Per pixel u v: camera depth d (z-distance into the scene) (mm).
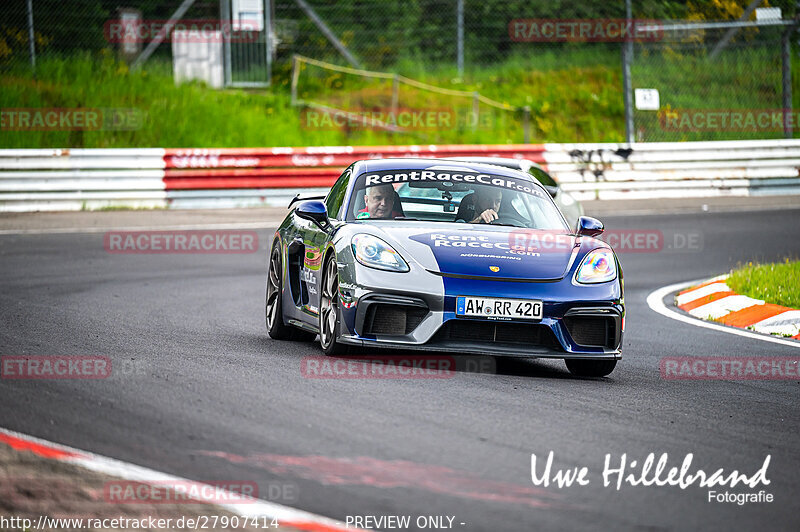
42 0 79688
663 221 57938
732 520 12977
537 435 16672
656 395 21109
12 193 58594
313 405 17969
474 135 79500
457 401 18922
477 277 22000
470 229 24062
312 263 25141
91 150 60031
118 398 18109
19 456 14422
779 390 22312
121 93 76250
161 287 36844
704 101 85438
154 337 25922
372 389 19594
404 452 15172
